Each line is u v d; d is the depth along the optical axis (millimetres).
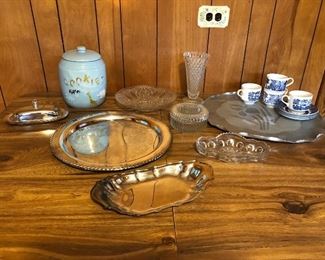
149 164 788
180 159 809
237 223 615
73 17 1088
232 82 1260
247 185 719
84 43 1142
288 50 1193
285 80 1057
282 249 564
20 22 1083
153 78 1236
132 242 569
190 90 1163
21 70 1179
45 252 547
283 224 617
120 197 686
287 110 1025
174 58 1194
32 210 631
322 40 1173
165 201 679
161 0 1075
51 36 1118
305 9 1110
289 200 679
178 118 958
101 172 747
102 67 1002
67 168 757
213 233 591
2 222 603
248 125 977
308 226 613
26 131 915
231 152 841
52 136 881
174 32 1140
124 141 891
